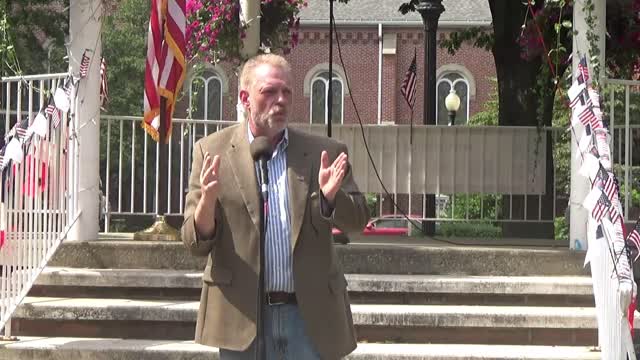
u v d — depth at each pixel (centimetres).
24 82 939
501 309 809
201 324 496
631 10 1148
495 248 907
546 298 831
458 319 785
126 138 1216
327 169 471
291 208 490
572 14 1011
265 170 473
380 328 791
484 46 1578
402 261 873
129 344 762
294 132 507
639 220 713
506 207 1272
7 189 771
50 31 2275
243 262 485
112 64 3406
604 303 680
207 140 504
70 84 851
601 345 686
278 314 492
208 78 4088
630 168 955
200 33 1129
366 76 4931
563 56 1047
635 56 1212
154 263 870
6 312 780
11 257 779
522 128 1181
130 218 1203
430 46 1805
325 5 4962
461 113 4922
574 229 909
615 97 992
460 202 1295
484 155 1182
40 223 795
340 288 501
